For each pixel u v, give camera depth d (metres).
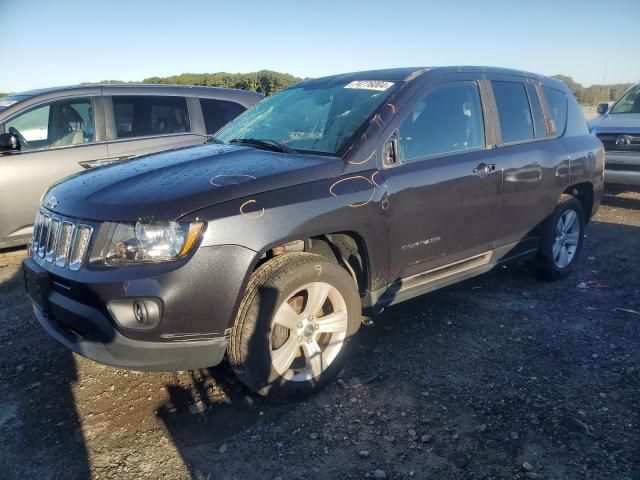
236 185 2.91
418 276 3.79
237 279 2.80
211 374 3.50
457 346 3.88
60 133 6.04
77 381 3.45
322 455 2.73
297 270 3.02
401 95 3.69
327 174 3.22
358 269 3.50
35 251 3.26
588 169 5.18
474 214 4.03
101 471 2.64
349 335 3.36
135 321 2.69
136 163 3.51
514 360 3.66
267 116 4.28
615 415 3.02
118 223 2.74
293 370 3.21
